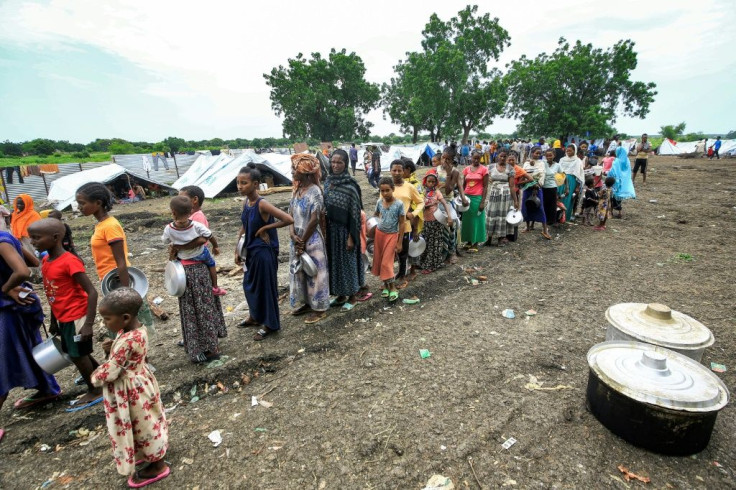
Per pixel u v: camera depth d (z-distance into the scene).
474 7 43.78
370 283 6.52
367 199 14.94
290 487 2.74
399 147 32.25
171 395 3.82
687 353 3.34
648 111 44.06
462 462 2.89
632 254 7.59
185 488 2.76
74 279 3.38
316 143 67.38
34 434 3.33
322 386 3.88
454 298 5.89
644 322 3.61
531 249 8.10
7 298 3.34
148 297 6.23
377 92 68.00
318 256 4.90
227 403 3.71
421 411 3.44
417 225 6.09
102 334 5.11
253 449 3.09
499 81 44.69
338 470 2.87
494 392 3.67
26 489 2.81
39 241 3.22
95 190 3.72
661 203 12.39
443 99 43.94
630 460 2.84
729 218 10.12
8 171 18.81
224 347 4.61
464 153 28.84
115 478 2.87
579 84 43.16
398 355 4.37
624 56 42.75
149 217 13.90
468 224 7.72
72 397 3.88
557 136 46.62
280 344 4.64
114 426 2.63
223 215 13.64
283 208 13.87
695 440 2.81
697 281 6.13
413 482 2.74
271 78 65.62
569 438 3.06
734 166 23.44
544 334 4.70
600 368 3.16
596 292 5.89
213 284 4.28
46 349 3.46
